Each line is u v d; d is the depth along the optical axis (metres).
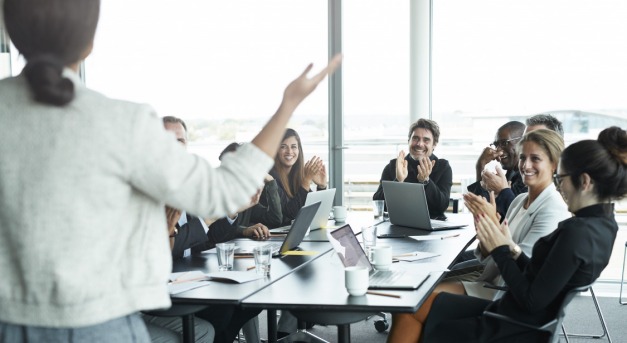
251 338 3.56
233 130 6.12
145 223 1.30
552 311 2.52
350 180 6.16
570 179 2.54
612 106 5.45
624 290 5.53
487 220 2.67
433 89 5.88
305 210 3.31
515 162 4.57
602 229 2.48
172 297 2.42
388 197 4.25
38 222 1.21
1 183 1.22
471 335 2.62
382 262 2.82
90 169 1.21
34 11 1.21
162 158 1.24
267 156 1.31
